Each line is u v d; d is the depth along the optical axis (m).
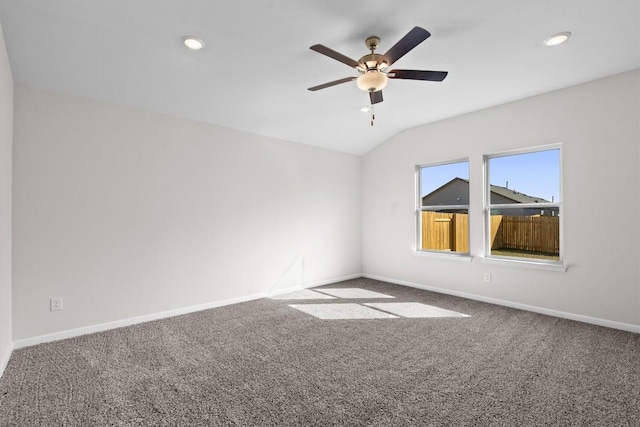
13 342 2.61
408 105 3.86
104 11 2.02
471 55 2.65
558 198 3.53
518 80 3.18
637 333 2.96
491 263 3.98
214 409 1.83
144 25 2.18
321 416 1.76
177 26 2.19
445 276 4.50
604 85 3.13
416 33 1.93
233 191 4.07
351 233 5.55
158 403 1.88
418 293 4.50
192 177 3.69
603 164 3.15
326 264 5.16
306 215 4.90
